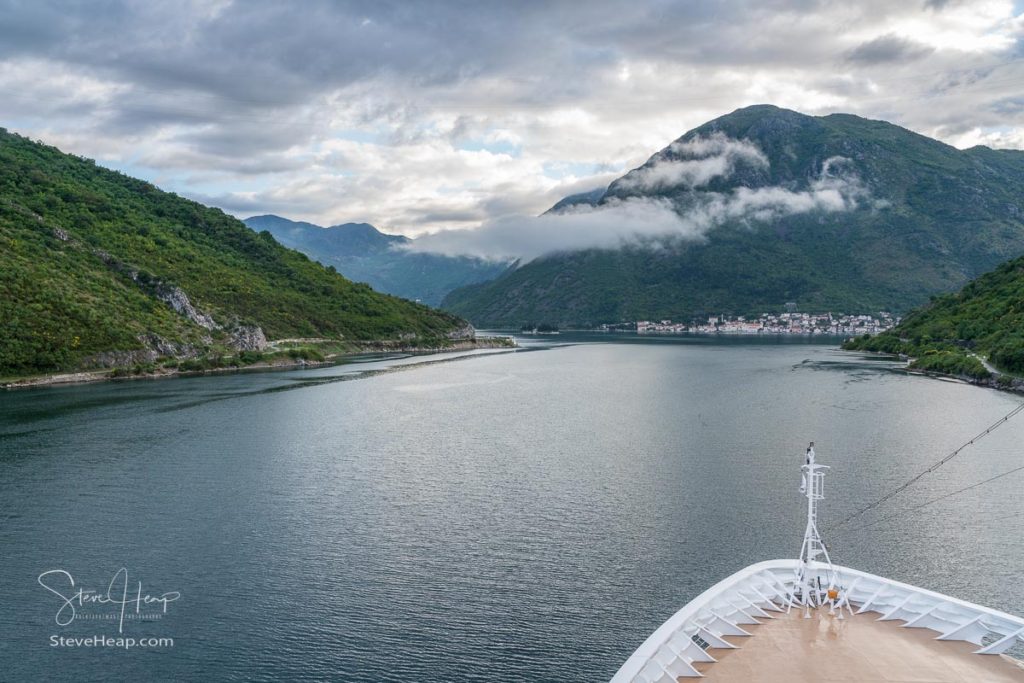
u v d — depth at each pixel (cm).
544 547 6375
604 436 11244
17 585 5672
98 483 8325
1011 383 16362
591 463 9388
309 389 16650
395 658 4628
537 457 9756
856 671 3272
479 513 7294
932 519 7069
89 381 17300
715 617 3662
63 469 8906
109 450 9950
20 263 19338
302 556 6191
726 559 6081
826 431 11431
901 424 11962
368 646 4766
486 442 10781
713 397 15638
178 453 9844
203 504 7588
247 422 12212
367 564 6022
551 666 4525
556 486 8256
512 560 6091
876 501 7644
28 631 5006
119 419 12244
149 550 6328
